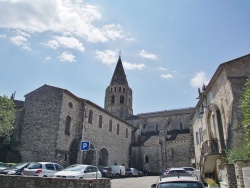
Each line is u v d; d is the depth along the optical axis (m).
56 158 24.20
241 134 16.59
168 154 41.47
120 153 38.59
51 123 25.91
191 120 37.47
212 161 20.42
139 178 28.56
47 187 10.48
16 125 27.41
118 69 60.19
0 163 18.42
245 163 9.91
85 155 29.89
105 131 34.41
